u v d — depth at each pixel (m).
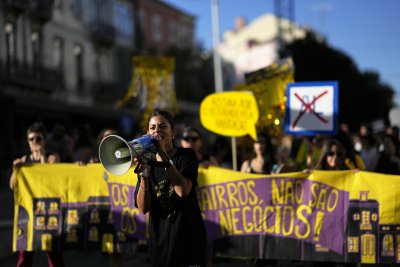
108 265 8.00
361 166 8.03
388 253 6.32
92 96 31.28
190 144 7.74
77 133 9.80
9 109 23.45
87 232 6.84
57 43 28.77
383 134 10.38
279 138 9.32
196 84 44.59
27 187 6.91
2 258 8.70
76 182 6.88
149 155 3.98
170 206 4.25
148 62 10.48
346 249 6.41
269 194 6.61
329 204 6.46
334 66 34.69
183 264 4.24
